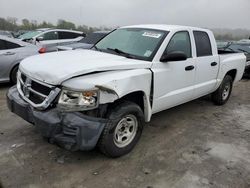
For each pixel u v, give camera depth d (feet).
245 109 21.21
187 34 16.19
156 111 14.47
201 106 21.15
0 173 10.85
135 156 12.74
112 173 11.30
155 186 10.65
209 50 18.12
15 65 23.71
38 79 11.21
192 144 14.39
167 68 14.08
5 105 18.88
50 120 10.50
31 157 12.09
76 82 10.61
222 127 17.10
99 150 12.26
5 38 23.73
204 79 17.79
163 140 14.62
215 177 11.48
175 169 11.88
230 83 21.72
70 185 10.42
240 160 13.04
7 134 14.16
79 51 14.80
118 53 14.38
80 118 10.52
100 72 11.47
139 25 16.56
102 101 10.83
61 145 10.73
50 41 40.86
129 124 12.52
